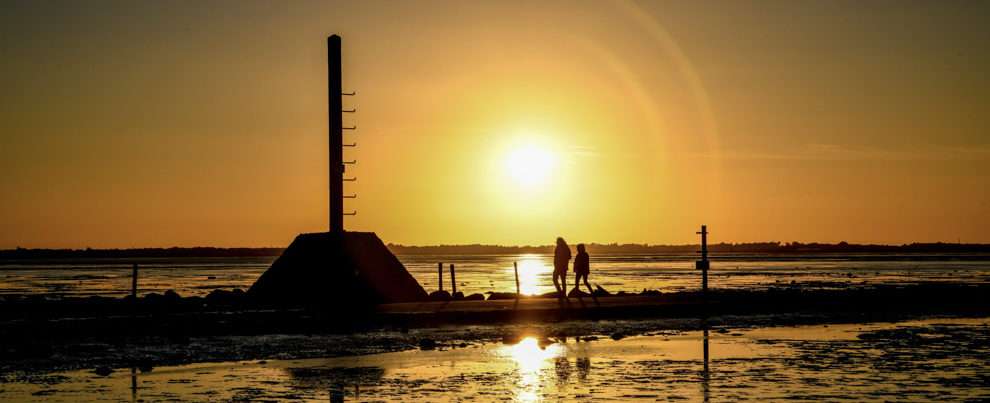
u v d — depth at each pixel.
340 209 34.75
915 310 33.81
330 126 34.50
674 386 16.25
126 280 75.75
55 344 21.58
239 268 124.31
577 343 23.19
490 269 112.25
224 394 15.52
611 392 15.66
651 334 25.42
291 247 35.38
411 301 34.94
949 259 176.00
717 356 20.45
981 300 37.53
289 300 33.69
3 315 28.00
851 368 18.44
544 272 99.50
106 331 23.70
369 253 35.00
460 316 28.50
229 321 25.59
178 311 29.73
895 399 14.90
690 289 54.22
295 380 17.06
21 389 15.91
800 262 147.75
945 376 17.33
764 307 33.41
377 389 16.06
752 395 15.29
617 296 36.62
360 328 26.08
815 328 27.19
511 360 19.88
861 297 36.78
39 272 104.94
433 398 15.16
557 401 14.84
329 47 34.44
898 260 165.00
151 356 20.16
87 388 16.06
